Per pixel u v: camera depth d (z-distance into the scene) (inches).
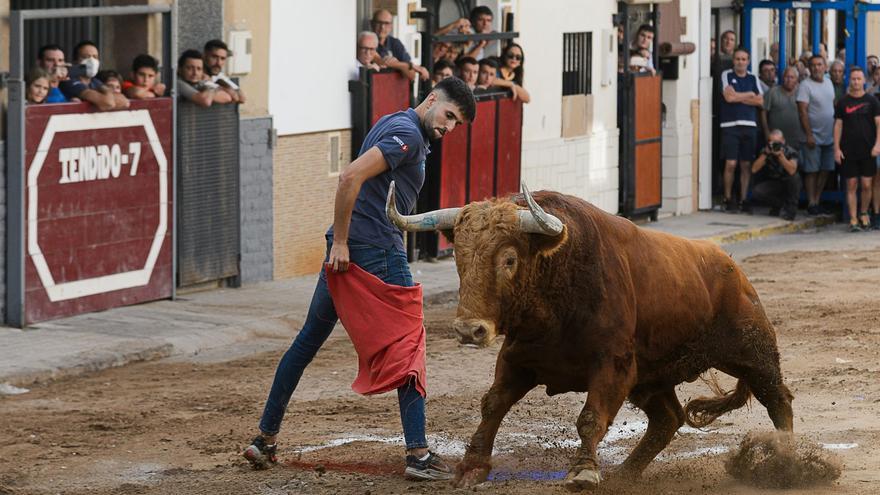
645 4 1859.0
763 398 697.6
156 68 1136.8
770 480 647.1
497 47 1589.6
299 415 802.2
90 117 1076.5
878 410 834.2
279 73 1286.9
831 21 2369.6
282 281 1298.0
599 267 586.6
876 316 1199.6
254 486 624.1
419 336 632.4
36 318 1047.6
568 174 1724.9
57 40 1152.8
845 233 1903.3
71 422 772.0
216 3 1218.6
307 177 1332.4
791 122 1959.9
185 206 1184.2
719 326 673.0
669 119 1959.9
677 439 765.3
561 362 594.6
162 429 757.3
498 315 560.4
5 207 1028.5
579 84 1743.4
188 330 1040.2
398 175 631.8
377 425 777.6
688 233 1792.6
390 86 1405.0
